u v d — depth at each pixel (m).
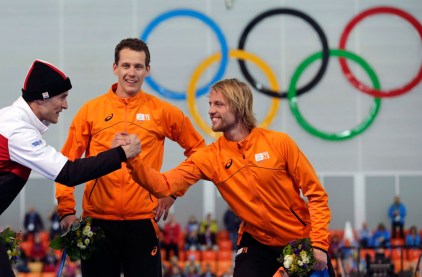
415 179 45.59
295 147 10.40
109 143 11.09
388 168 45.53
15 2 44.34
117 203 11.01
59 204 11.36
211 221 42.91
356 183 45.50
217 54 43.94
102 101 11.26
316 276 10.45
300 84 44.66
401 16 45.09
